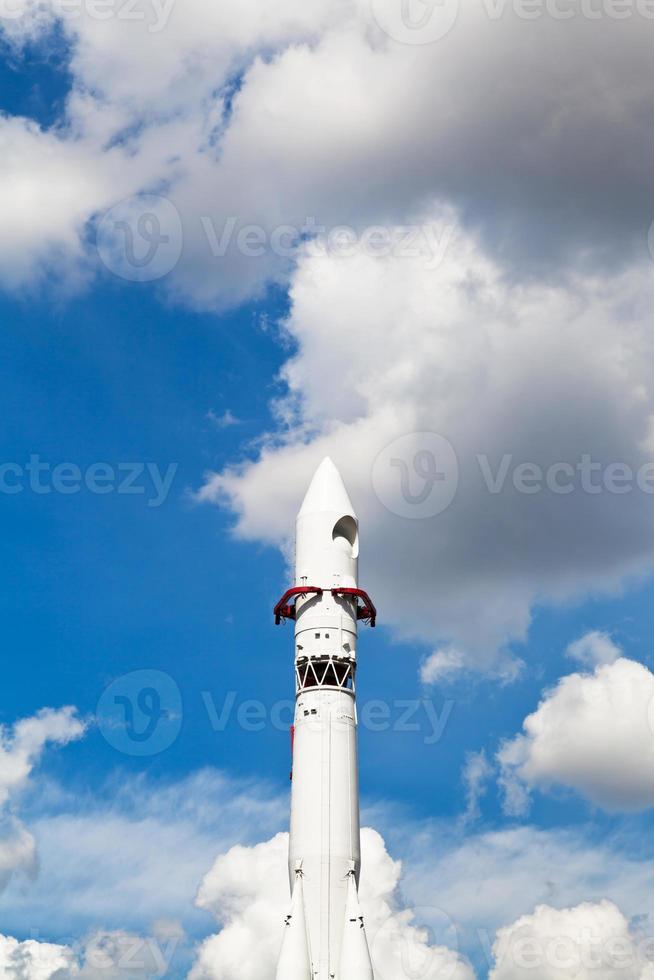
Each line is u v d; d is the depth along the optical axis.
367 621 121.12
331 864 110.00
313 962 107.12
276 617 120.06
